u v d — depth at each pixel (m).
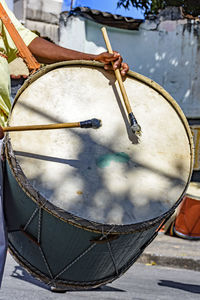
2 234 2.14
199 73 8.89
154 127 2.42
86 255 2.15
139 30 9.12
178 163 2.31
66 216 1.94
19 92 2.26
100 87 2.47
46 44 2.54
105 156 2.22
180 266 5.52
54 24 9.83
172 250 5.86
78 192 2.02
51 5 9.78
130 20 8.91
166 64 9.12
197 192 6.89
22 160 2.06
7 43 2.47
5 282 3.69
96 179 2.11
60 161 2.13
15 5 9.79
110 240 2.07
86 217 1.94
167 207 2.10
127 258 2.34
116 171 2.17
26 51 2.47
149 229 2.15
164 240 6.47
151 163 2.27
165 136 2.40
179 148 2.37
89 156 2.20
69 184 2.04
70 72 2.47
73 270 2.26
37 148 2.14
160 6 9.75
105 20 8.79
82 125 2.17
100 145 2.26
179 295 3.87
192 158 2.33
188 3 9.76
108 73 2.53
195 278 4.96
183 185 2.22
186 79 9.01
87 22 8.82
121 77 2.53
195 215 6.59
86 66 2.51
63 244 2.11
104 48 9.03
